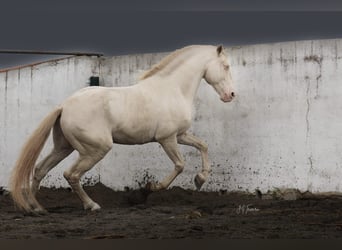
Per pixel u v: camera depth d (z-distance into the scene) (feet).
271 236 23.61
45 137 30.78
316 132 35.76
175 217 29.55
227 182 38.75
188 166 39.88
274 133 37.19
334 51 35.27
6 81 44.62
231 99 35.32
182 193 38.99
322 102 35.58
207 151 35.68
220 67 35.24
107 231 25.25
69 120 30.99
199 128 39.88
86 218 29.48
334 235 23.80
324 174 35.45
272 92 37.35
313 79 35.96
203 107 39.83
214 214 30.76
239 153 38.42
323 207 31.99
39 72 43.83
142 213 31.32
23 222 28.12
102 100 31.55
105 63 43.14
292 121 36.60
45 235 24.30
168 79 34.17
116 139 32.71
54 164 32.76
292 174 36.50
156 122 33.19
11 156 44.21
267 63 37.58
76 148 31.48
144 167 41.14
